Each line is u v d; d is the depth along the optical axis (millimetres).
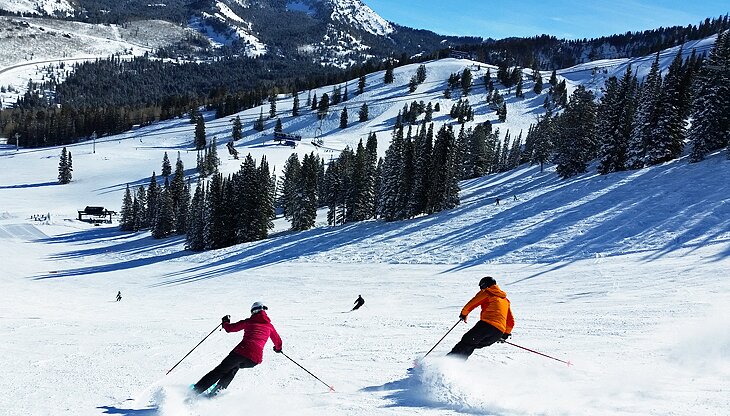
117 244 84438
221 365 6402
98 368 8570
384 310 20656
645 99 57375
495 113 196625
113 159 160625
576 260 33000
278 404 6184
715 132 49469
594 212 43188
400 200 63125
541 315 14055
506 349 8867
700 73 52688
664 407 5266
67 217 106875
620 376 6855
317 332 12445
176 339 12141
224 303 31125
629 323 11570
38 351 10469
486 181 87375
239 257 54594
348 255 47250
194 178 130625
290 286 36625
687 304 13930
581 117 64250
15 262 64438
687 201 39625
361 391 6781
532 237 40750
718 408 5117
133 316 23797
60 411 6051
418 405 5988
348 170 76125
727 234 31391
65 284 49000
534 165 90812
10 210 109750
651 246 32625
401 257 43250
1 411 6039
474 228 48000
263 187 68125
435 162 63688
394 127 183250
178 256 64625
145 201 104062
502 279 30344
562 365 7668
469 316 15992
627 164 57531
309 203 71312
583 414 5191
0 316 24562
